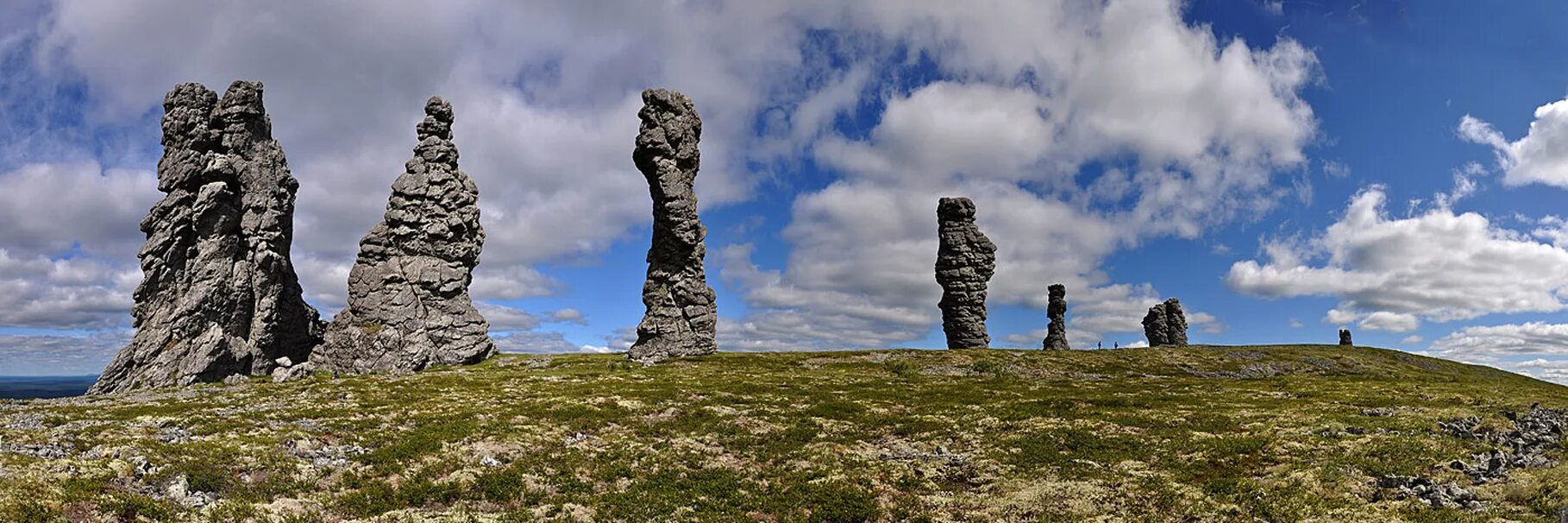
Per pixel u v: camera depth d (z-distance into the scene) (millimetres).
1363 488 28688
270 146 91500
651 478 33344
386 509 28656
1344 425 39812
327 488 30203
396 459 34125
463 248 97312
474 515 28078
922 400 54219
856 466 35219
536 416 44781
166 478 28688
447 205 97188
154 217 81125
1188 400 53281
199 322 80312
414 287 93188
